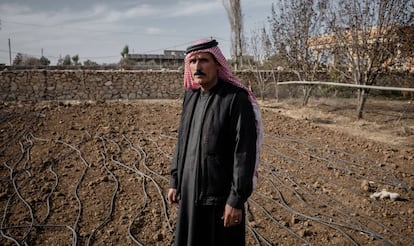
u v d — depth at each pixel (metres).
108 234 3.46
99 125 7.93
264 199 4.29
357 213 3.92
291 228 3.62
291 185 4.72
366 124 9.10
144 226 3.62
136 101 14.41
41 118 8.52
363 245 3.31
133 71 15.80
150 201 4.17
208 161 1.99
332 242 3.35
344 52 10.74
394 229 3.60
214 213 2.03
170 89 16.16
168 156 5.87
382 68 10.01
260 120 2.03
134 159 5.68
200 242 2.06
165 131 7.58
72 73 15.18
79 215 3.80
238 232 2.09
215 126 1.97
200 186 2.02
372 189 4.53
